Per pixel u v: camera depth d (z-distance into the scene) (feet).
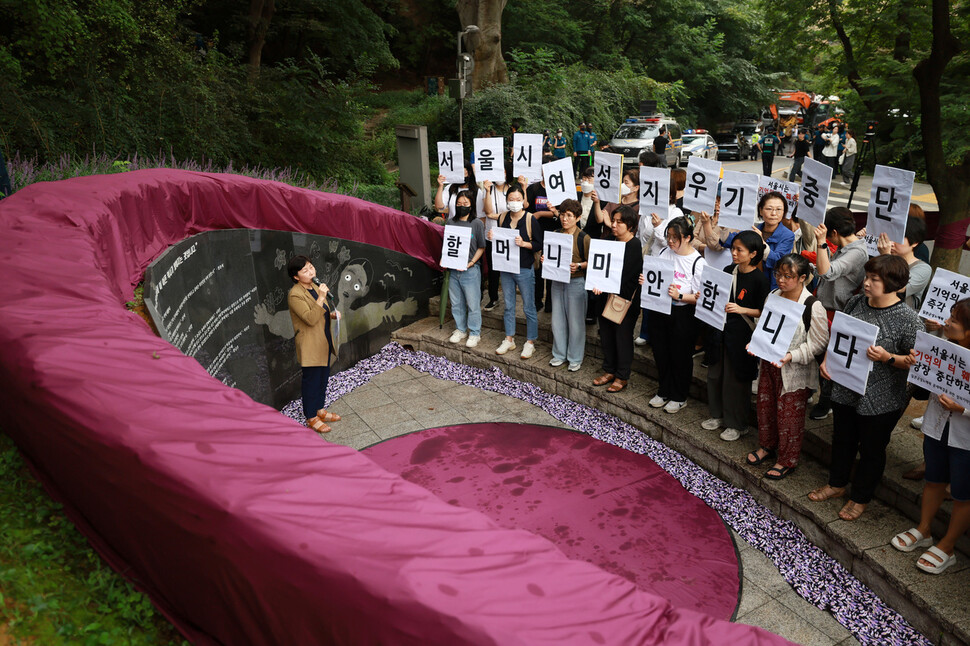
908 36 31.01
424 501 7.33
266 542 6.54
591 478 19.15
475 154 26.96
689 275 19.53
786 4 36.91
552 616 5.93
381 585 6.02
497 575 6.30
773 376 17.06
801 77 131.54
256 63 69.51
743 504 17.49
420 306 31.37
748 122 111.65
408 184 41.19
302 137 51.44
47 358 8.87
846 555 14.90
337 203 26.25
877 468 14.87
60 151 31.60
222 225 21.81
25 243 12.84
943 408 12.86
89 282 11.64
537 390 25.07
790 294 16.08
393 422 23.03
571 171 25.36
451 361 28.19
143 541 7.81
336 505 7.03
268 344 23.77
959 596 12.87
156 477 7.30
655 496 18.22
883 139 34.32
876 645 12.95
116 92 38.45
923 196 56.65
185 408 8.37
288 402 25.25
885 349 14.08
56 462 8.74
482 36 75.31
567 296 23.70
